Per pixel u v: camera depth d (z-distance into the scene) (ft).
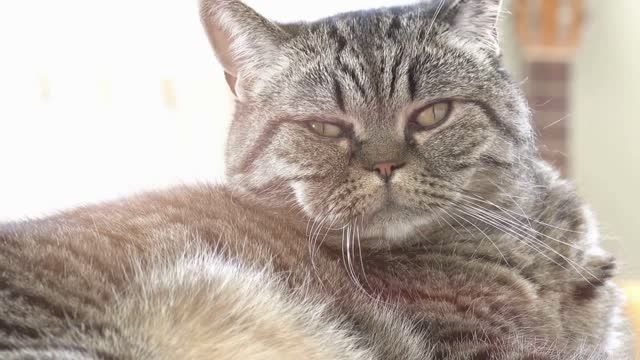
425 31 1.62
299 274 1.57
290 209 1.63
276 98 1.64
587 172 3.13
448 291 1.55
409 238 1.61
